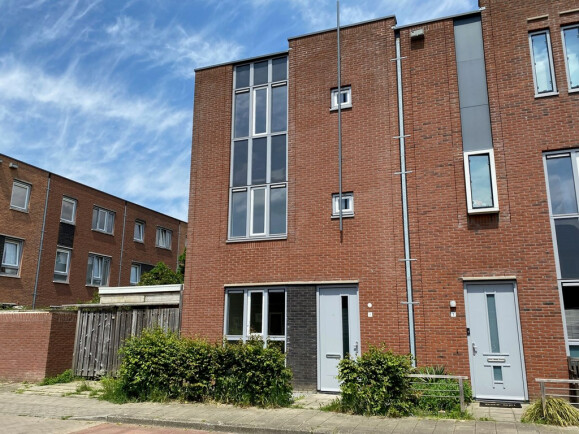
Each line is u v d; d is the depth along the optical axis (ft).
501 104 36.68
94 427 28.66
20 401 36.42
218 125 46.09
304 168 42.06
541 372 32.09
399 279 36.91
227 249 43.01
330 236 39.83
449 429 25.21
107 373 44.70
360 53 42.14
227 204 44.04
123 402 34.42
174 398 34.35
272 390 32.07
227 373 33.40
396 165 38.86
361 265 38.32
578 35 36.04
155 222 103.96
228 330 41.65
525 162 35.22
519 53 36.96
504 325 33.71
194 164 46.09
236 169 44.68
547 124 35.22
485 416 28.30
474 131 37.24
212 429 27.58
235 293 42.29
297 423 27.25
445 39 39.45
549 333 32.37
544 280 33.17
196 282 43.42
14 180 72.02
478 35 38.75
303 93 43.60
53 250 77.51
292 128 43.27
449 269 35.65
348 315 38.19
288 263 40.68
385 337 36.35
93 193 87.35
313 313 39.04
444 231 36.37
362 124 40.75
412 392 29.37
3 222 69.51
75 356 46.65
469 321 34.50
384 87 40.63
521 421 26.63
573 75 35.53
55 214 78.69
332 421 27.55
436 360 34.68
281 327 39.99
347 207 40.09
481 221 35.50
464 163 36.73
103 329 46.24
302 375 38.09
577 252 32.89
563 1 36.65
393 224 37.96
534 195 34.53
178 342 35.55
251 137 44.78
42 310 48.16
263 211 42.88
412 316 35.96
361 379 29.84
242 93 46.24
